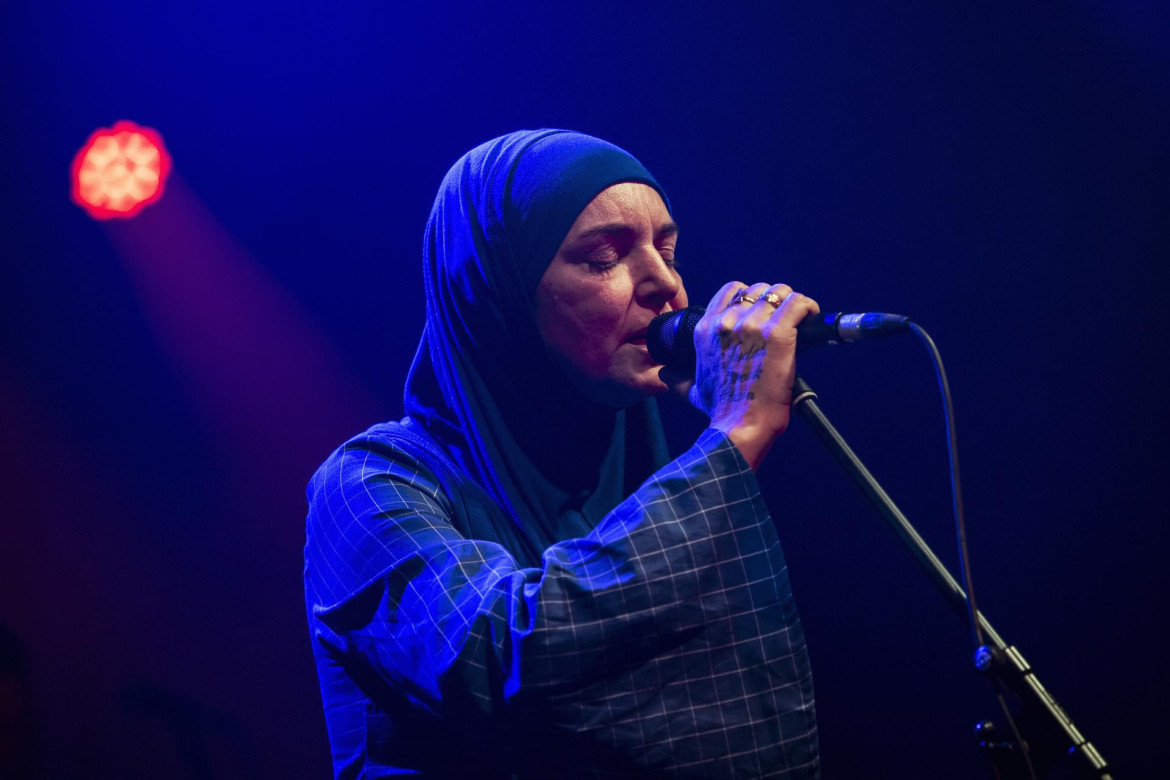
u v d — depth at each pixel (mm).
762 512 2246
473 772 2420
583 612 2123
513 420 2844
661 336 2658
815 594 5688
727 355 2377
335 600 2479
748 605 2189
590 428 2928
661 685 2145
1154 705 5793
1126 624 5918
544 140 2885
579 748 2125
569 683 2105
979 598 6078
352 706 2590
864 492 2184
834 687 5527
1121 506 6090
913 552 2135
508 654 2141
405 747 2438
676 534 2184
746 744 2139
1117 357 6301
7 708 7688
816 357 6398
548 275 2740
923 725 5434
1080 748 1929
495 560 2389
